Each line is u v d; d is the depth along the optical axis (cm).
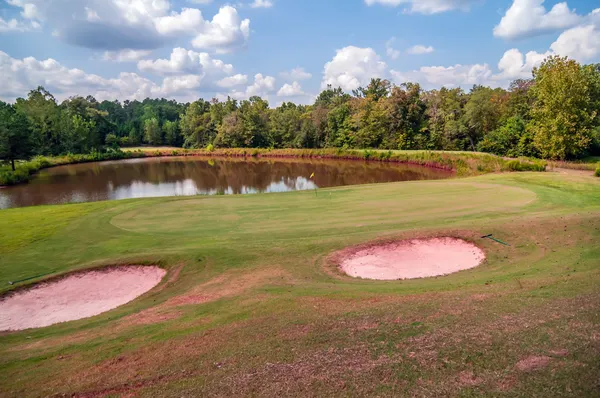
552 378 488
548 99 4103
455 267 1222
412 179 4391
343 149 7556
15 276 1340
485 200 2077
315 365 601
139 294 1208
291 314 862
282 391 539
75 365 733
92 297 1200
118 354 757
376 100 9244
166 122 12706
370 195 2425
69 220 2006
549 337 594
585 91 4041
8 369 753
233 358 668
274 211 2077
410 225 1622
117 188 4194
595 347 546
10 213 2183
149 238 1664
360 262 1285
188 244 1549
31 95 7831
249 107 10325
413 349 613
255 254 1381
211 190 4019
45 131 7581
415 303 845
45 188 4206
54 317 1088
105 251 1541
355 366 582
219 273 1249
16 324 1055
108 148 9150
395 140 7369
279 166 6350
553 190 2253
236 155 8925
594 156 4406
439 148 6881
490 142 5525
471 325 676
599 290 790
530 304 751
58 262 1453
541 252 1209
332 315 825
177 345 762
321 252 1365
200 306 986
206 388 575
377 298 925
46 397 621
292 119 9156
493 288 915
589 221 1392
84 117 9838
